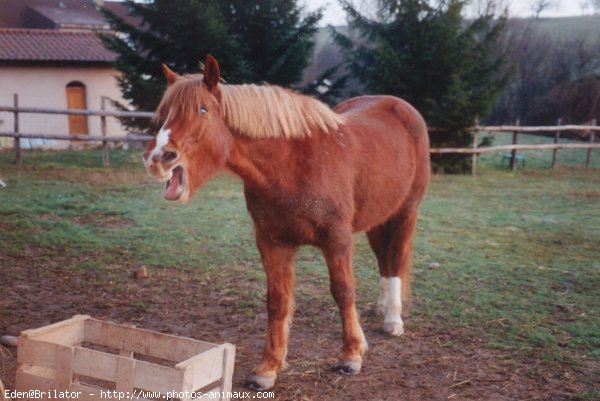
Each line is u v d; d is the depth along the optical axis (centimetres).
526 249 677
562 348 405
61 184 998
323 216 334
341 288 351
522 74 2298
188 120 296
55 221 740
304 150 331
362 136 385
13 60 1700
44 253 609
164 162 289
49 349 279
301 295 505
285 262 351
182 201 296
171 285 527
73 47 1834
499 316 462
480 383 356
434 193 1067
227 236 695
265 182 325
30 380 284
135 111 1399
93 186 997
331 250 344
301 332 430
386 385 352
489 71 1402
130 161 1333
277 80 1379
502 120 2342
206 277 549
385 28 1416
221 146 308
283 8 1396
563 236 748
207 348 288
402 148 424
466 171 1378
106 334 309
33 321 437
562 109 2127
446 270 582
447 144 1361
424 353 397
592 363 383
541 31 2550
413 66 1349
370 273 575
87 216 782
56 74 1788
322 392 342
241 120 312
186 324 441
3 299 478
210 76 304
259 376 343
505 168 1472
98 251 621
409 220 445
